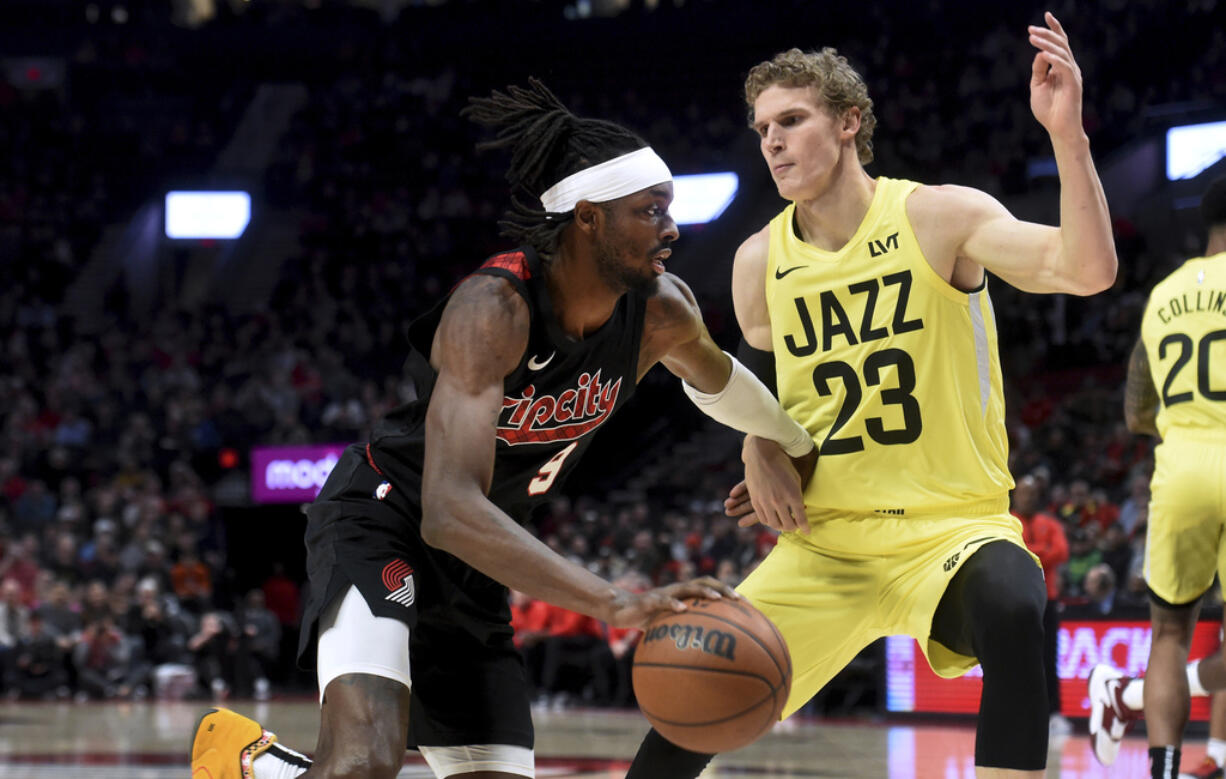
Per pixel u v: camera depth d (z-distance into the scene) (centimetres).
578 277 282
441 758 308
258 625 1371
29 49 2558
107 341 2058
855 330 347
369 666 276
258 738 297
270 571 1667
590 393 296
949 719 947
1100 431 1418
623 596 256
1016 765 305
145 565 1438
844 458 350
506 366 272
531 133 278
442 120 2450
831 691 1038
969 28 2206
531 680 1188
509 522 255
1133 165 1831
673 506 1634
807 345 356
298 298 2142
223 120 2589
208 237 2392
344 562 289
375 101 2492
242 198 2397
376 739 268
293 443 1706
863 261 346
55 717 1083
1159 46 1978
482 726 303
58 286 2245
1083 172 300
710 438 1802
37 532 1584
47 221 2367
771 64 349
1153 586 438
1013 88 2050
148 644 1359
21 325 2123
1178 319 443
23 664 1309
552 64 2480
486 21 2538
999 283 1730
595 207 274
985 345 345
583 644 1164
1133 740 834
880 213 344
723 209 2206
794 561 364
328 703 275
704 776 639
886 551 349
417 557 297
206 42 2614
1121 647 860
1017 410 1547
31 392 1972
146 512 1534
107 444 1827
